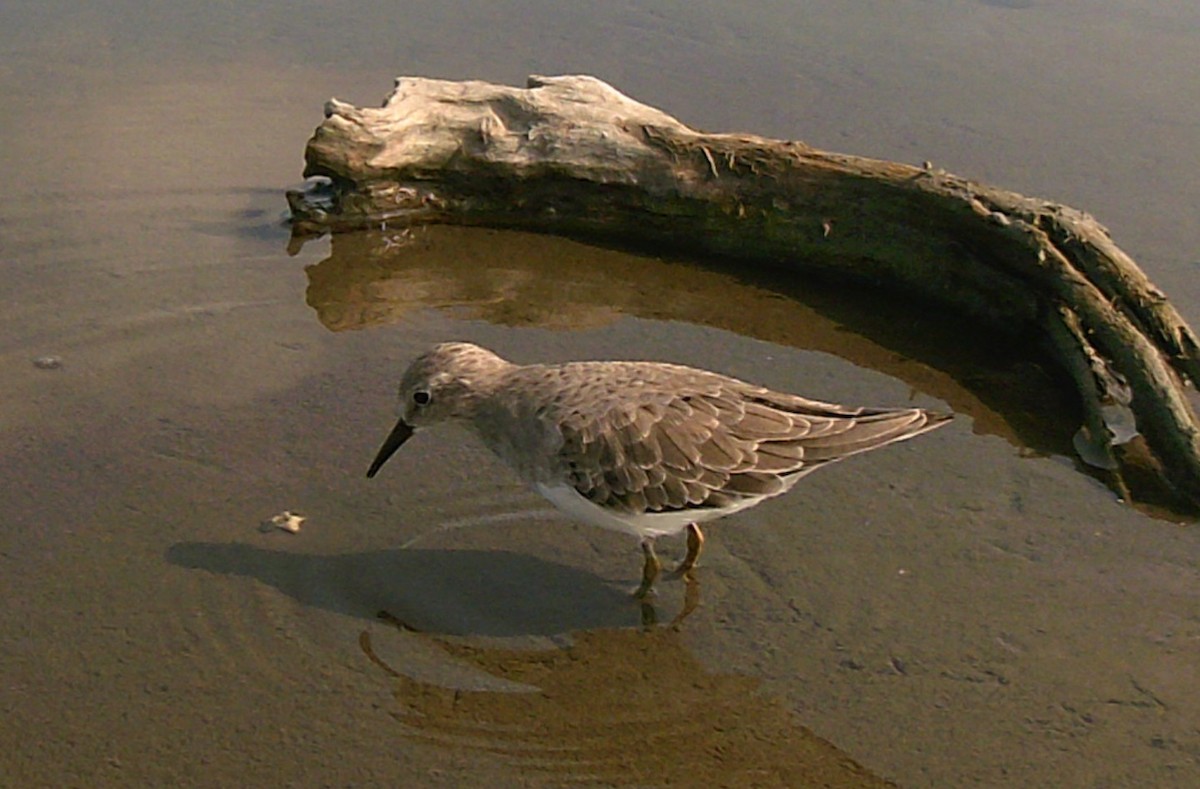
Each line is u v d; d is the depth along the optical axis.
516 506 0.67
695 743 0.60
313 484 0.67
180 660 0.61
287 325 0.75
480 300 0.77
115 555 0.65
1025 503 0.67
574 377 0.64
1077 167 0.82
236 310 0.76
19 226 0.79
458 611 0.63
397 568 0.65
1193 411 0.71
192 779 0.58
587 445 0.63
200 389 0.71
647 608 0.64
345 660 0.62
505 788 0.58
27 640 0.62
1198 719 0.60
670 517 0.63
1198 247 0.77
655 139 0.80
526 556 0.65
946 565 0.65
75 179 0.82
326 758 0.59
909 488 0.68
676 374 0.64
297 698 0.61
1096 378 0.71
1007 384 0.73
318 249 0.80
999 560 0.65
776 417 0.63
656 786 0.59
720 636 0.63
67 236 0.79
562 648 0.62
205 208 0.81
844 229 0.78
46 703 0.60
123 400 0.71
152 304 0.76
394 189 0.81
